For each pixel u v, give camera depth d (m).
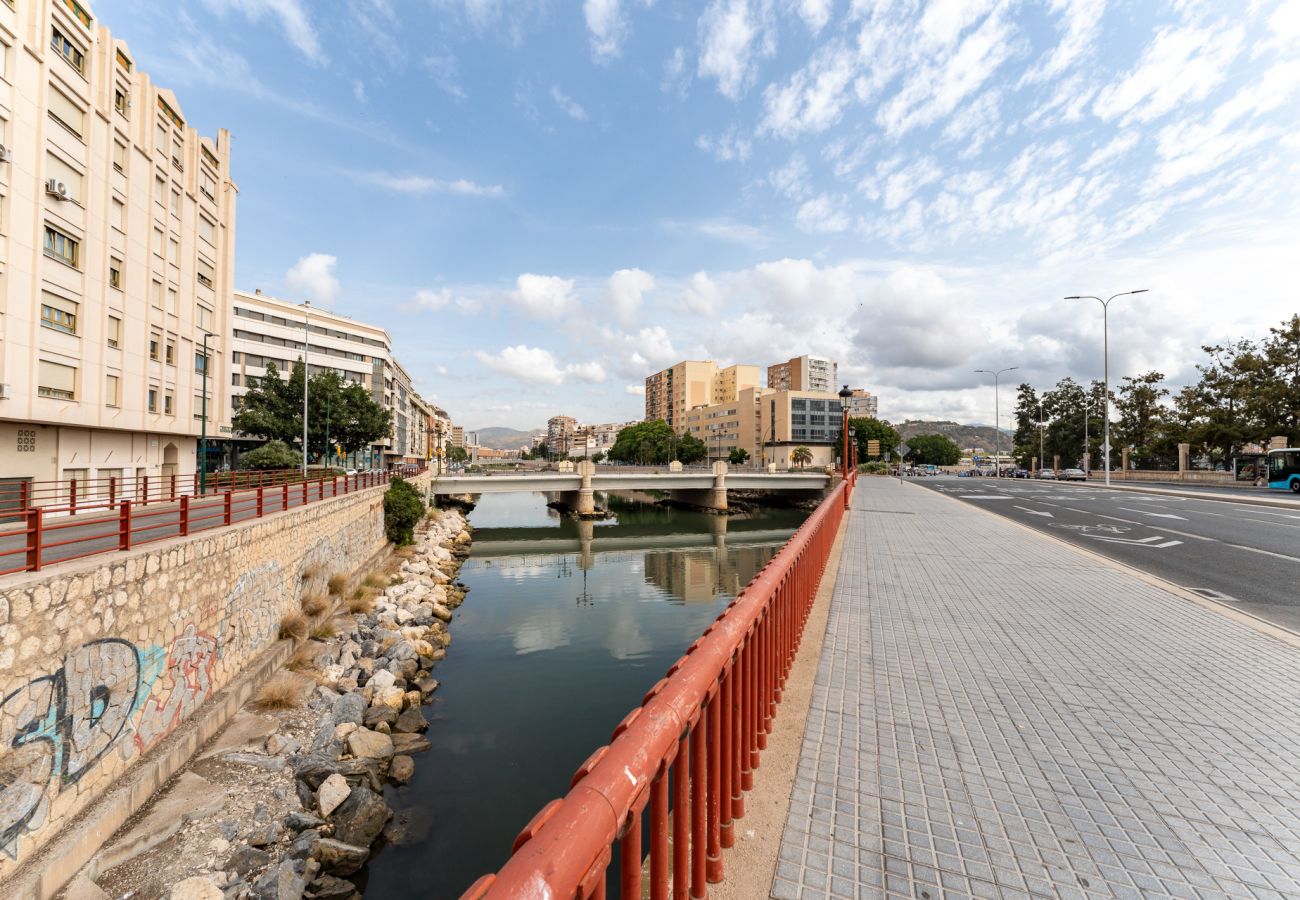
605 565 33.53
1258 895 2.44
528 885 0.94
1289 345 45.38
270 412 45.81
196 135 27.88
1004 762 3.61
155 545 8.55
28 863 6.01
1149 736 4.00
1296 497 27.23
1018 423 83.94
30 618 6.20
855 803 3.11
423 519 41.75
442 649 17.00
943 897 2.37
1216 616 7.15
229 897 6.55
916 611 7.34
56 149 18.84
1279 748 3.85
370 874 7.50
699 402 153.38
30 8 17.62
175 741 8.54
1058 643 6.09
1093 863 2.64
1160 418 62.19
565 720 12.37
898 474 70.50
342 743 10.12
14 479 18.28
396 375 91.31
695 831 2.23
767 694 3.86
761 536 45.00
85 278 20.08
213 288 30.53
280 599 13.45
